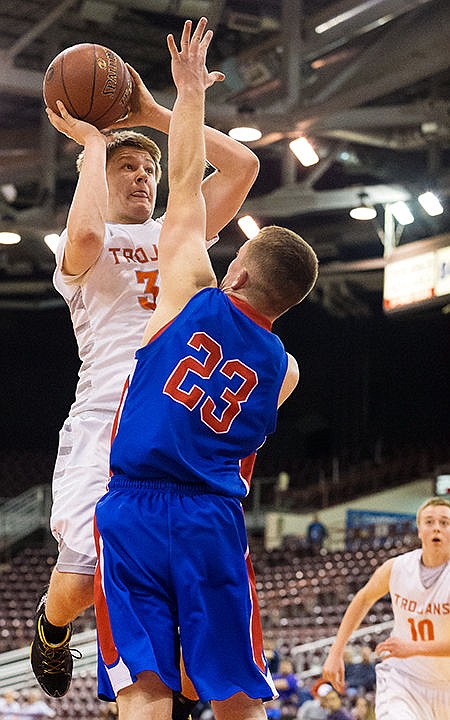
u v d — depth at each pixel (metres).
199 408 2.73
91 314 3.41
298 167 20.83
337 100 14.44
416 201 20.08
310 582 18.53
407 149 19.02
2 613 19.67
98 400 3.34
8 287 24.75
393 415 26.89
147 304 3.41
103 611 2.64
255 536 23.98
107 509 2.70
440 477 23.05
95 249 3.16
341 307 24.73
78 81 3.19
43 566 22.09
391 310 19.20
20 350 28.22
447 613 5.16
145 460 2.68
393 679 5.18
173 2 14.00
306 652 14.32
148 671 2.56
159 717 2.52
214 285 2.89
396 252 19.28
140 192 3.51
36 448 28.00
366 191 18.08
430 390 26.52
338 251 23.00
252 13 15.09
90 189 3.15
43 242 20.41
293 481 25.97
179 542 2.64
